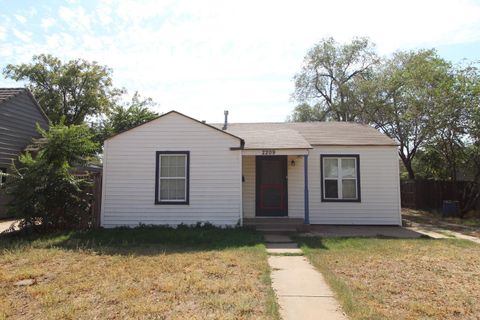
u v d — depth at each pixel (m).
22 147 16.39
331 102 36.16
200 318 4.25
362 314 4.42
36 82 31.00
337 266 6.96
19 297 5.08
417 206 20.30
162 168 12.16
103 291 5.24
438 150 19.66
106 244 9.05
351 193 13.55
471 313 4.56
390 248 8.73
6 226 12.52
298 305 4.84
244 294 5.14
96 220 11.73
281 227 11.84
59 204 10.55
